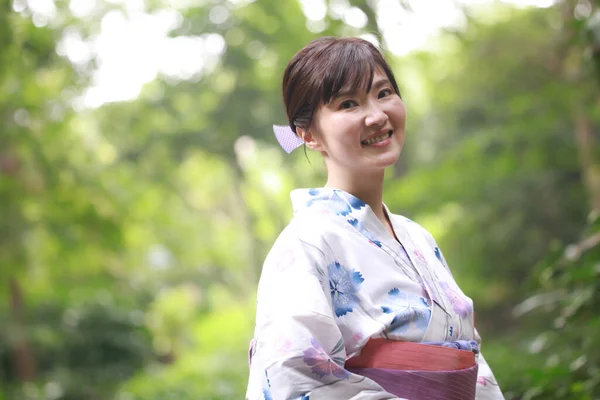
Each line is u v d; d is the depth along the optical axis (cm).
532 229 1253
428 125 1505
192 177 2473
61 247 1233
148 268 1898
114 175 1304
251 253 2686
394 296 191
